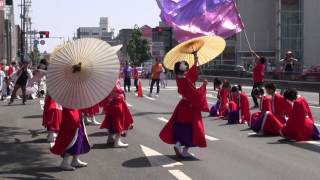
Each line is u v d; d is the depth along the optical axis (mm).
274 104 12758
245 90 32406
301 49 73250
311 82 30812
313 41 69875
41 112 19609
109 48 8352
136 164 9516
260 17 79938
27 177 8641
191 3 16688
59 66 8281
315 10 69562
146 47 102438
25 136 13312
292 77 33812
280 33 74562
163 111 19578
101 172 8906
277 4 75812
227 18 16703
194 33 16688
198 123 9734
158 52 67312
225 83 16953
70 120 8891
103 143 11953
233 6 16688
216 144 11570
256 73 20672
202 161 9664
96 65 8320
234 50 81938
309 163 9359
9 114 18906
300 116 11773
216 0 16641
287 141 11844
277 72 35656
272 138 12375
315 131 11875
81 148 9078
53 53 8719
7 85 27000
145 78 58938
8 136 13312
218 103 17281
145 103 23297
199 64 10133
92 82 8336
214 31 16672
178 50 9750
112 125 11305
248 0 80188
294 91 12586
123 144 11398
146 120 16625
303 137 11797
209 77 46406
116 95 11328
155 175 8594
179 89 9633
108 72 8383
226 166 9188
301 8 73500
